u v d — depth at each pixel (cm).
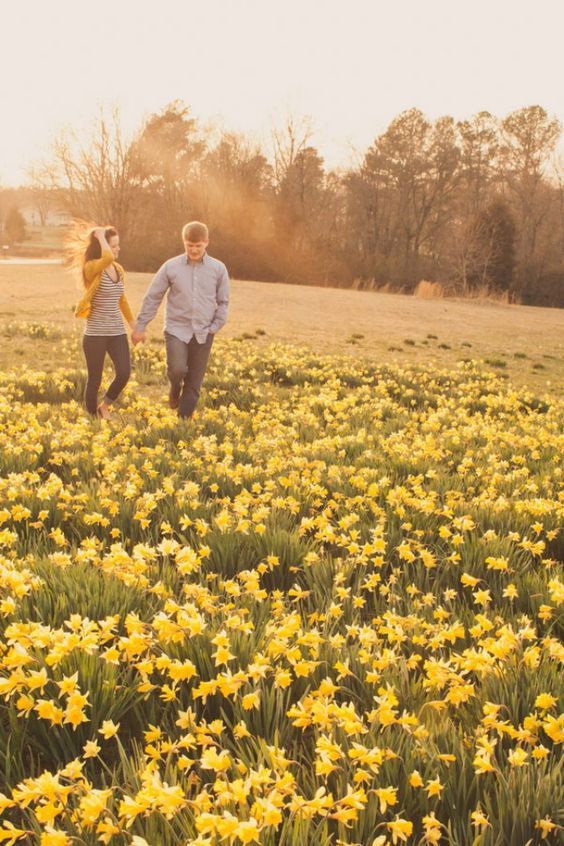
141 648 239
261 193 7012
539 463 650
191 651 248
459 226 7638
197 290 726
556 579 335
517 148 7825
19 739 216
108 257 714
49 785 174
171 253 6084
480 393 1180
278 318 2311
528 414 1027
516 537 398
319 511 475
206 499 486
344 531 415
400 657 262
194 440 629
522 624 300
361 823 178
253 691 229
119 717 230
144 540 410
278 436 688
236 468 534
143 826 181
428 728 220
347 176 7944
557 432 839
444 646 288
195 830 171
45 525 421
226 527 389
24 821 199
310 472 535
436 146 7888
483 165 8038
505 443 725
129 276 3806
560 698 230
